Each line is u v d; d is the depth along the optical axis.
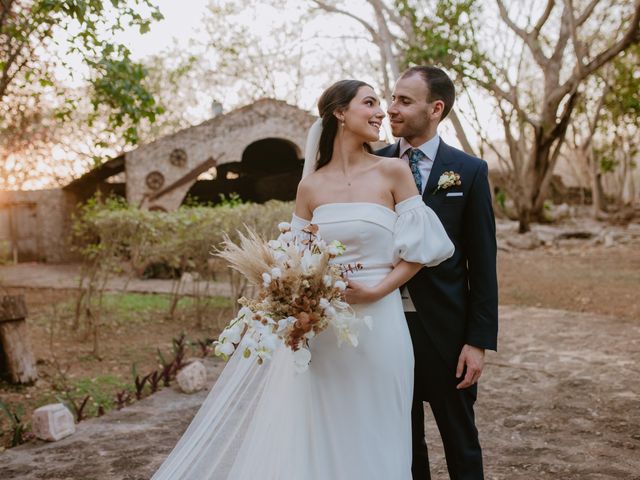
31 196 19.14
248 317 2.05
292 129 15.73
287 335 2.02
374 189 2.25
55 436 3.72
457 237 2.45
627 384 4.80
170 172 15.14
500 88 18.56
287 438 2.21
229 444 2.41
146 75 7.11
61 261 19.19
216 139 15.30
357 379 2.18
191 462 2.45
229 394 2.45
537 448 3.62
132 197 15.00
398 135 2.52
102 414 4.27
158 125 23.83
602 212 27.50
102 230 7.42
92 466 3.34
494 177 26.09
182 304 9.41
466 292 2.47
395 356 2.20
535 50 19.19
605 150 27.45
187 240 7.82
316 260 2.02
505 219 24.05
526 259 15.48
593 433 3.82
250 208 7.64
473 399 2.48
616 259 14.82
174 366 5.25
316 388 2.21
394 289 2.19
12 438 4.07
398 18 16.53
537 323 7.40
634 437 3.73
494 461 3.45
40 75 6.64
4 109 9.16
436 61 15.69
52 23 5.62
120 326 7.96
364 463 2.14
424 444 2.61
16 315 5.41
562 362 5.54
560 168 41.78
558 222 22.06
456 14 14.97
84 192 19.50
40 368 6.05
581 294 9.74
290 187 22.44
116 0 5.50
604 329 6.95
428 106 2.47
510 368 5.39
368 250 2.22
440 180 2.43
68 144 20.88
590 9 18.69
